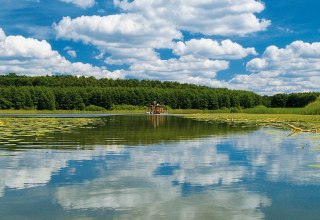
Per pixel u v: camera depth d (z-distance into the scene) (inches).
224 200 366.6
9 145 791.1
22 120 2106.3
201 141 893.2
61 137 984.3
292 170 514.9
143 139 938.7
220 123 1871.3
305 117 2559.1
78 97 5467.5
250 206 347.3
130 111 5610.2
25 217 316.5
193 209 338.0
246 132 1202.0
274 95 6737.2
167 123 1860.2
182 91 6432.1
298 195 385.4
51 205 348.8
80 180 448.8
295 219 313.7
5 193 389.4
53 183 432.8
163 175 478.3
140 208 340.8
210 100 6412.4
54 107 5246.1
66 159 600.7
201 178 461.4
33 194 385.7
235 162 579.8
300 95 6102.4
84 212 329.4
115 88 6087.6
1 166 536.4
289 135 1080.2
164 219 312.0
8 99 4977.9
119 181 443.5
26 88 5191.9
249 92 7194.9
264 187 417.7
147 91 6166.3
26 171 500.7
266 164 561.9
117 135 1056.8
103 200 365.1
